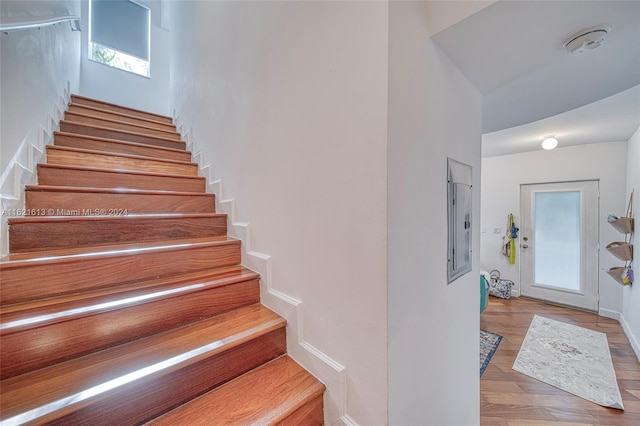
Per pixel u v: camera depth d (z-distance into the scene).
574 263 3.98
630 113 2.59
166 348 0.98
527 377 2.36
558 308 3.98
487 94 1.51
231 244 1.56
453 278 1.23
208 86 2.20
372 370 0.87
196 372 0.94
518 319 3.59
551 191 4.18
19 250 1.17
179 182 2.09
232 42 1.76
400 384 0.88
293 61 1.19
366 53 0.88
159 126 3.14
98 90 3.85
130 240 1.45
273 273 1.33
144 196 1.72
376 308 0.85
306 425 0.96
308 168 1.11
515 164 4.52
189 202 1.90
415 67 0.94
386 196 0.82
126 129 2.72
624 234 3.38
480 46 1.07
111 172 1.78
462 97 1.28
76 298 1.04
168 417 0.86
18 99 1.38
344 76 0.95
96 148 2.13
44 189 1.40
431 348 1.06
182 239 1.61
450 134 1.18
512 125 2.19
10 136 1.28
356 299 0.92
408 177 0.91
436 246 1.09
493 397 2.12
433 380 1.08
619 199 3.61
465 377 1.37
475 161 1.43
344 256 0.96
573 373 2.42
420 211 0.98
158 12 4.46
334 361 1.00
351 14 0.93
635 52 1.14
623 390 2.20
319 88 1.06
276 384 1.02
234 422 0.84
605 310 3.68
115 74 4.01
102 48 3.93
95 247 1.32
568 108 1.84
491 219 4.79
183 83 2.98
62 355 0.88
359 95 0.90
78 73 3.37
